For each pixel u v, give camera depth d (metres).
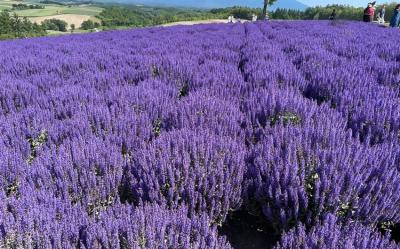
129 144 3.57
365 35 13.90
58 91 5.12
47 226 2.05
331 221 2.38
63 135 3.74
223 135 3.72
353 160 2.89
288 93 4.79
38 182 2.67
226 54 8.62
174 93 5.38
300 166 2.90
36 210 2.16
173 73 6.45
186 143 3.13
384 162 2.94
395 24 25.03
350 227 2.44
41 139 3.78
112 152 3.10
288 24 22.47
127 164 3.10
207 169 2.90
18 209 2.20
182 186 2.70
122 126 3.89
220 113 4.11
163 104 4.53
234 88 5.46
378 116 4.00
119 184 2.91
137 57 8.20
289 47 10.37
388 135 3.80
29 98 5.09
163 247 2.04
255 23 25.75
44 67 7.43
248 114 4.29
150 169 2.86
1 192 2.48
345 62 7.43
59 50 10.84
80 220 2.23
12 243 2.02
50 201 2.38
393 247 2.09
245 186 2.86
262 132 3.81
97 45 11.81
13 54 9.80
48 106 4.69
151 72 6.78
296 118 4.12
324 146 3.27
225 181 2.84
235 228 2.98
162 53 9.34
